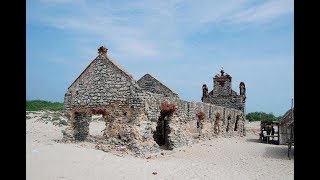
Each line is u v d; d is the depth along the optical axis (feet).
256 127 181.47
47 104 175.01
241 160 70.64
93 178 37.76
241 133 152.97
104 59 73.46
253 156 78.33
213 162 65.00
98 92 73.20
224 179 46.80
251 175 52.34
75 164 43.32
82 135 76.54
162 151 74.33
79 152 51.85
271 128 123.44
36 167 38.83
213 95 161.68
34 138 79.51
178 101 83.35
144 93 70.23
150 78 107.86
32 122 119.14
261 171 57.31
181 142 83.46
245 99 159.94
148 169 47.55
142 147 66.59
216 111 118.01
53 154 47.70
